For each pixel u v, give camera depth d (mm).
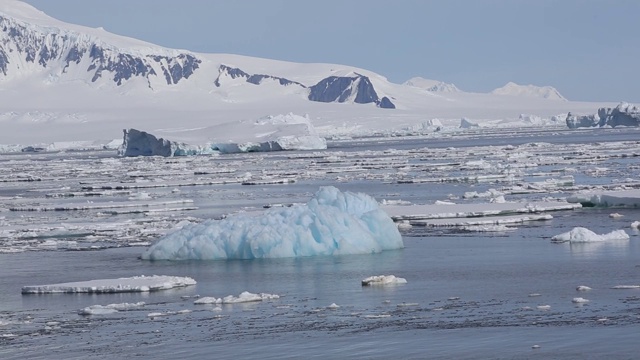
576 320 37375
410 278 47281
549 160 134375
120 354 35406
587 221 65188
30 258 58281
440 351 34125
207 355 34844
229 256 54531
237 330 38125
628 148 156875
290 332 37500
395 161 150375
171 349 35781
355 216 56812
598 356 32719
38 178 143250
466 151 171625
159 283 47000
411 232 62844
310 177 122000
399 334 36562
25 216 84500
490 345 34562
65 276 51562
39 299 45562
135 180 129375
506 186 95188
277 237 54219
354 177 117875
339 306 41656
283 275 48875
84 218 81000
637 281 44250
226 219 56750
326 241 54375
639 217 66438
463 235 60688
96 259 56938
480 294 43031
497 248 55188
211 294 45219
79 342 37250
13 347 36781
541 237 58656
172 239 56219
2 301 45250
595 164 123500
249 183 114688
